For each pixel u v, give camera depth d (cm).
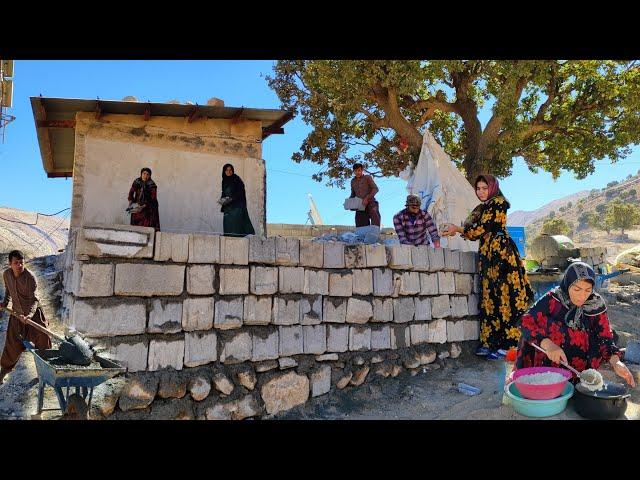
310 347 536
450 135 1914
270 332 510
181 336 459
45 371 395
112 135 941
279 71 1614
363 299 583
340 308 563
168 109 935
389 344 602
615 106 1520
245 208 973
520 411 410
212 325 475
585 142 1603
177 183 984
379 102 1459
